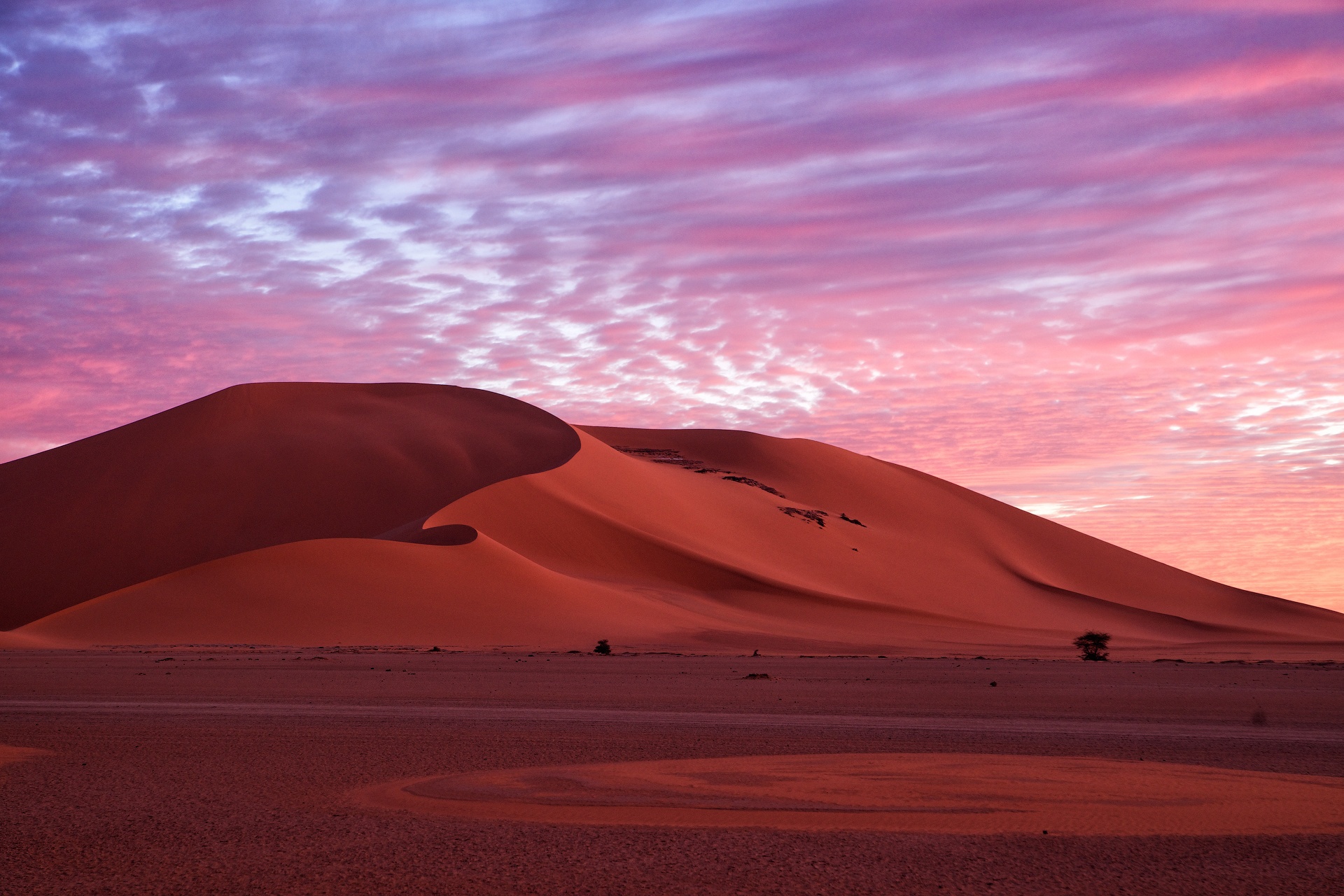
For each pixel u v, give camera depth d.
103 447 132.00
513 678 37.12
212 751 17.25
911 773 14.98
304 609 67.56
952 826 11.51
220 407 137.25
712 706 26.64
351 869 9.51
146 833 10.96
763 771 15.09
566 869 9.54
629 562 103.38
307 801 12.83
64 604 105.31
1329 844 10.73
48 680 34.81
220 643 62.06
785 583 106.88
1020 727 21.97
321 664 44.66
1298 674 48.56
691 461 164.88
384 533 101.56
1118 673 46.97
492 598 74.06
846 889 8.95
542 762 15.97
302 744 18.11
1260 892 8.99
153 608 65.88
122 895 8.69
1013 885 9.14
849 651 74.00
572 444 128.25
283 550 74.31
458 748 17.64
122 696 28.88
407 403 145.88
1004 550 161.62
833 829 11.32
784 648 72.69
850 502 163.12
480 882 9.09
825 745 18.28
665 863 9.76
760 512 142.00
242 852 10.14
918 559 147.38
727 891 8.87
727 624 84.38
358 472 123.56
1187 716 25.50
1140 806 12.66
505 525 100.44
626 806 12.55
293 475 123.00
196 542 113.75
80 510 119.25
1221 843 10.76
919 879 9.28
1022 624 128.62
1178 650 97.06
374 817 11.85
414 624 67.69
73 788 13.76
